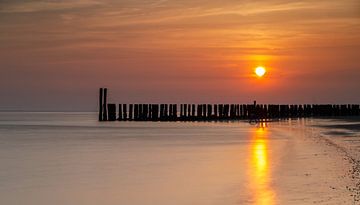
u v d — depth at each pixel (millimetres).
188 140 43938
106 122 70125
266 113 77625
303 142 37781
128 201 18031
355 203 16656
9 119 116312
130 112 70875
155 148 37406
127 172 24891
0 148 38812
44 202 18078
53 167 27219
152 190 19797
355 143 36281
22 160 30781
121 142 43156
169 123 69062
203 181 21656
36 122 92625
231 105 75250
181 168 25969
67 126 73812
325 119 76938
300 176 21906
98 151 35719
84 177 23500
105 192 19641
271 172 23375
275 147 35375
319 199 17281
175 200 17984
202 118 73125
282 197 17750
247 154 31875
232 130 55719
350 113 88938
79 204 17734
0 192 19844
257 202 17250
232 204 17141
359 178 21203
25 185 21422
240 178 22094
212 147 37219
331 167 24391
